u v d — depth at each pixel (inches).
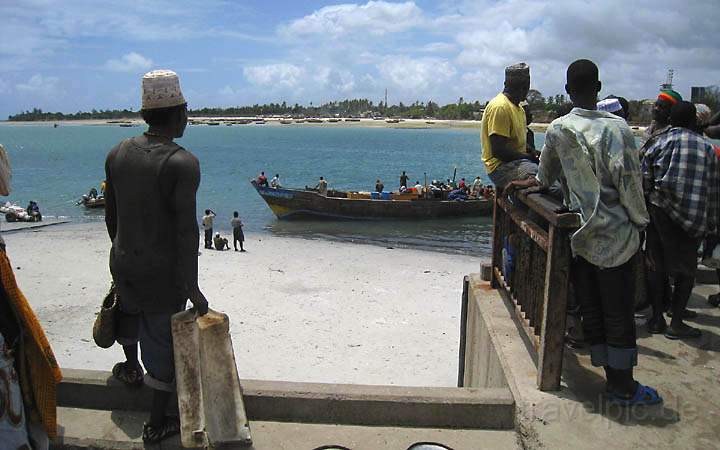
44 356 115.6
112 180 122.0
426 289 585.3
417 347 416.2
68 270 641.0
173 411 134.3
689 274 166.2
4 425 105.8
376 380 359.3
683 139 163.0
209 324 117.0
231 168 2245.3
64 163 2452.0
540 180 140.2
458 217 1117.7
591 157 120.7
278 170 2186.3
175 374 118.3
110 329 132.3
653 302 175.0
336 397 134.0
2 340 107.4
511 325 171.0
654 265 171.9
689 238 165.0
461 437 128.7
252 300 535.2
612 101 171.6
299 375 366.3
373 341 428.5
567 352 157.2
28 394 115.4
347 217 1092.5
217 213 1262.3
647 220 122.6
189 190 114.8
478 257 800.3
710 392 136.8
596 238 120.2
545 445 115.3
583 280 129.0
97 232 949.8
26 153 3043.8
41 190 1631.4
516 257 168.7
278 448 124.7
